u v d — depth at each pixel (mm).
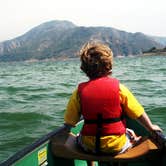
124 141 1450
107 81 1441
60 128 1816
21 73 20328
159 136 1502
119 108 1430
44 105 5680
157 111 4797
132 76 11609
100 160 1438
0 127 4215
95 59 1419
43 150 1669
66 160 1821
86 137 1453
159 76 11156
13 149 3400
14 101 6266
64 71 19656
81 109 1466
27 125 4289
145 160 1438
